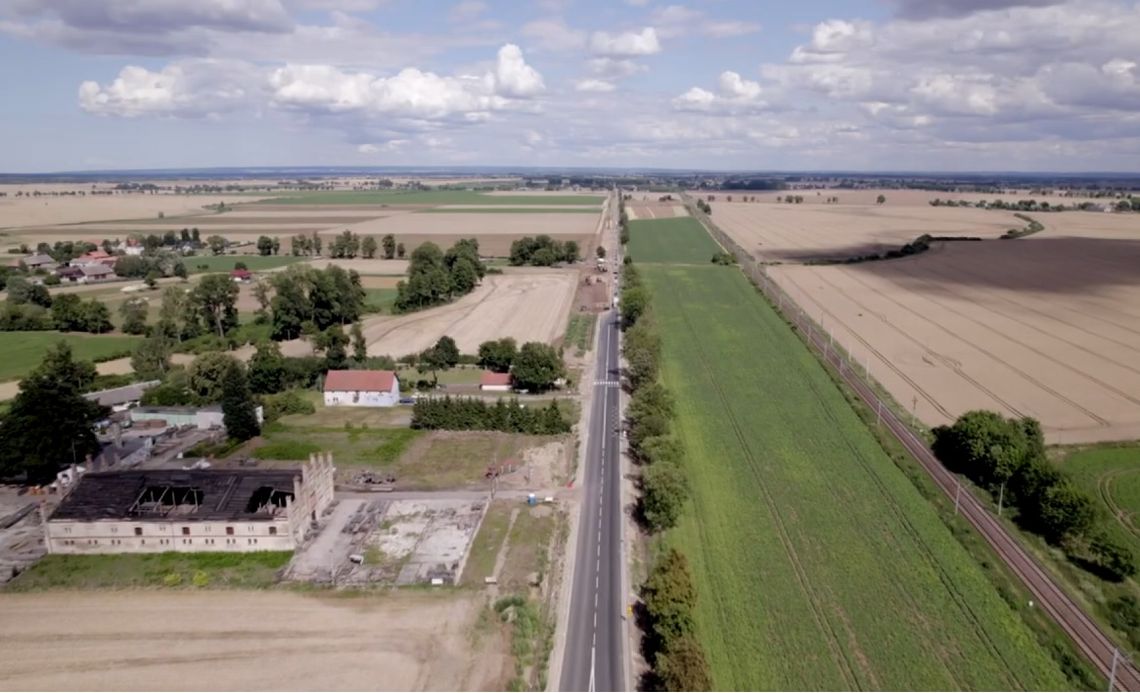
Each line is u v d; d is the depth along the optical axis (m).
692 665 70.06
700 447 129.88
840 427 137.00
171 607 87.31
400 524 107.06
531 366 162.50
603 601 88.62
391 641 80.81
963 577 91.06
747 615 84.31
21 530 107.06
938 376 162.25
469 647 79.94
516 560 97.31
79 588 91.62
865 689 72.88
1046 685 73.56
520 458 130.12
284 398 154.00
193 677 75.00
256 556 98.75
